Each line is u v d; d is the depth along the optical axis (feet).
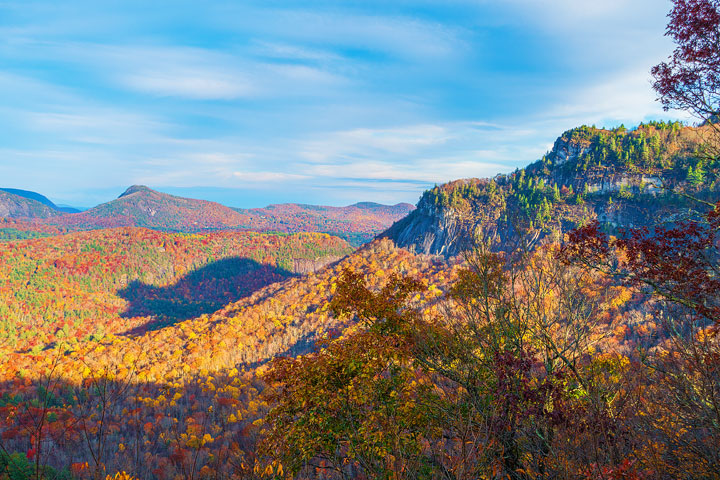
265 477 22.02
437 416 35.06
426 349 40.47
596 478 20.04
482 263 37.68
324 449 39.99
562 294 35.47
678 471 23.77
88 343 550.36
